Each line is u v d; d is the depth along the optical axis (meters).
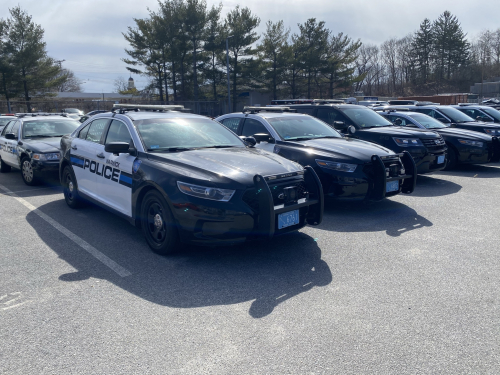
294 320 3.26
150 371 2.65
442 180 9.30
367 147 6.54
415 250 4.80
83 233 5.52
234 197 4.16
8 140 9.95
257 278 4.07
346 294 3.70
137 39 40.28
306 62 43.44
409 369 2.64
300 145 6.76
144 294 3.73
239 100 46.31
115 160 5.33
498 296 3.63
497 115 13.95
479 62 85.06
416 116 11.09
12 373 2.63
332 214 6.43
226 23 40.12
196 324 3.21
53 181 8.83
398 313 3.35
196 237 4.24
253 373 2.62
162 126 5.49
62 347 2.91
